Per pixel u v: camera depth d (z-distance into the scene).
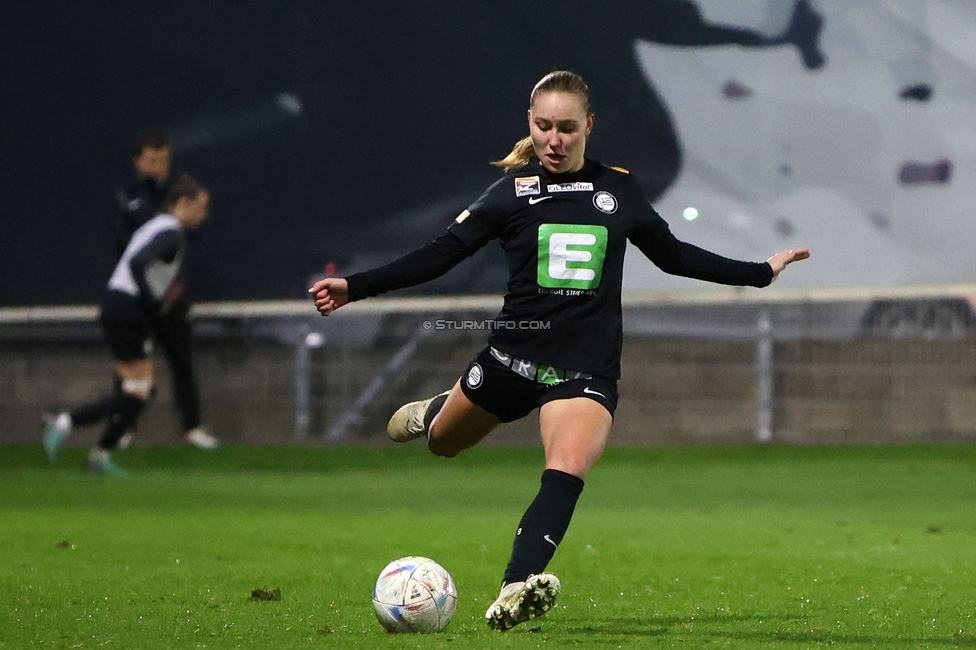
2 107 48.81
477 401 18.14
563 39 46.06
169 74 48.16
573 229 17.34
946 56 45.16
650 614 18.97
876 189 45.66
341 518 33.19
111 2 48.28
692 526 31.39
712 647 15.88
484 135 46.66
